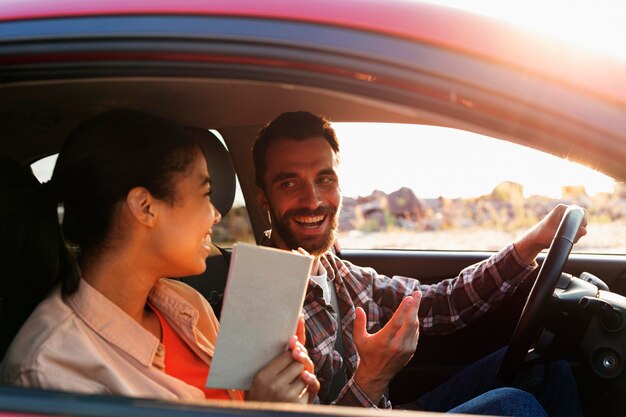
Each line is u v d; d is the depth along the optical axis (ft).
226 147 9.26
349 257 10.66
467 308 8.57
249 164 9.34
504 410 6.04
